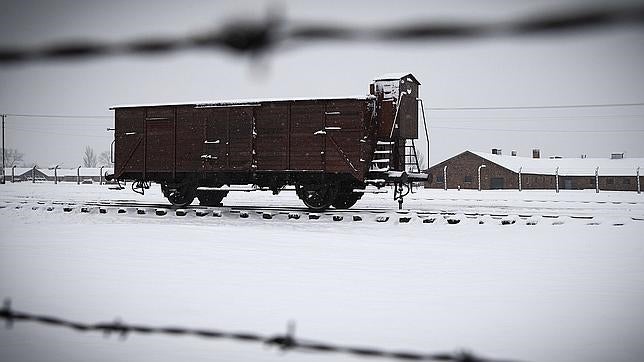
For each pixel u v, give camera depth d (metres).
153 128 22.12
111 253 10.64
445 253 11.04
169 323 5.66
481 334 5.39
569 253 11.10
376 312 6.25
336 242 12.65
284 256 10.48
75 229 14.90
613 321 5.93
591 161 73.62
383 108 20.23
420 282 8.06
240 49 1.56
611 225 15.76
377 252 11.12
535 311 6.36
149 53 1.80
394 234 14.43
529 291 7.47
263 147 20.28
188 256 10.34
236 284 7.79
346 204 22.00
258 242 12.51
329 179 20.03
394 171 19.81
